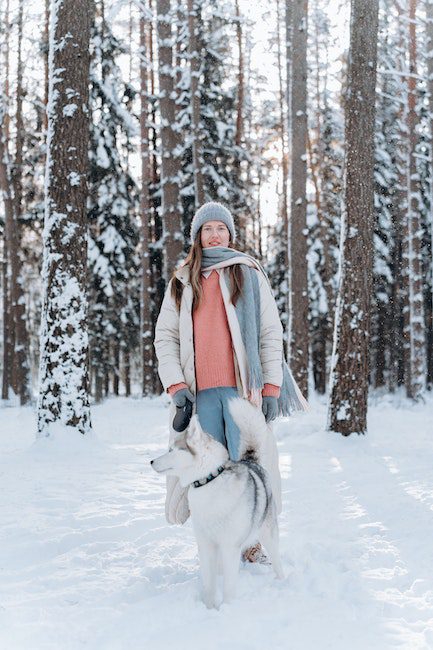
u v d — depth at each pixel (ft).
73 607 10.27
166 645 8.71
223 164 67.56
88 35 28.84
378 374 85.46
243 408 11.28
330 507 17.43
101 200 66.74
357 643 8.76
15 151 73.87
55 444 26.58
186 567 12.31
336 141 81.00
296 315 48.24
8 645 8.71
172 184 53.88
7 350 76.43
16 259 68.95
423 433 35.19
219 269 12.18
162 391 68.64
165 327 12.25
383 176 78.43
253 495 10.51
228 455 10.68
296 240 48.42
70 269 27.89
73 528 15.17
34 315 107.65
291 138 48.52
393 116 78.59
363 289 31.04
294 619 9.59
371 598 10.61
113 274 66.64
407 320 71.26
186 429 10.50
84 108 28.53
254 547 12.47
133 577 11.70
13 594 10.87
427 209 80.74
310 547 13.47
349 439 30.19
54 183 28.14
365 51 31.22
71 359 27.61
